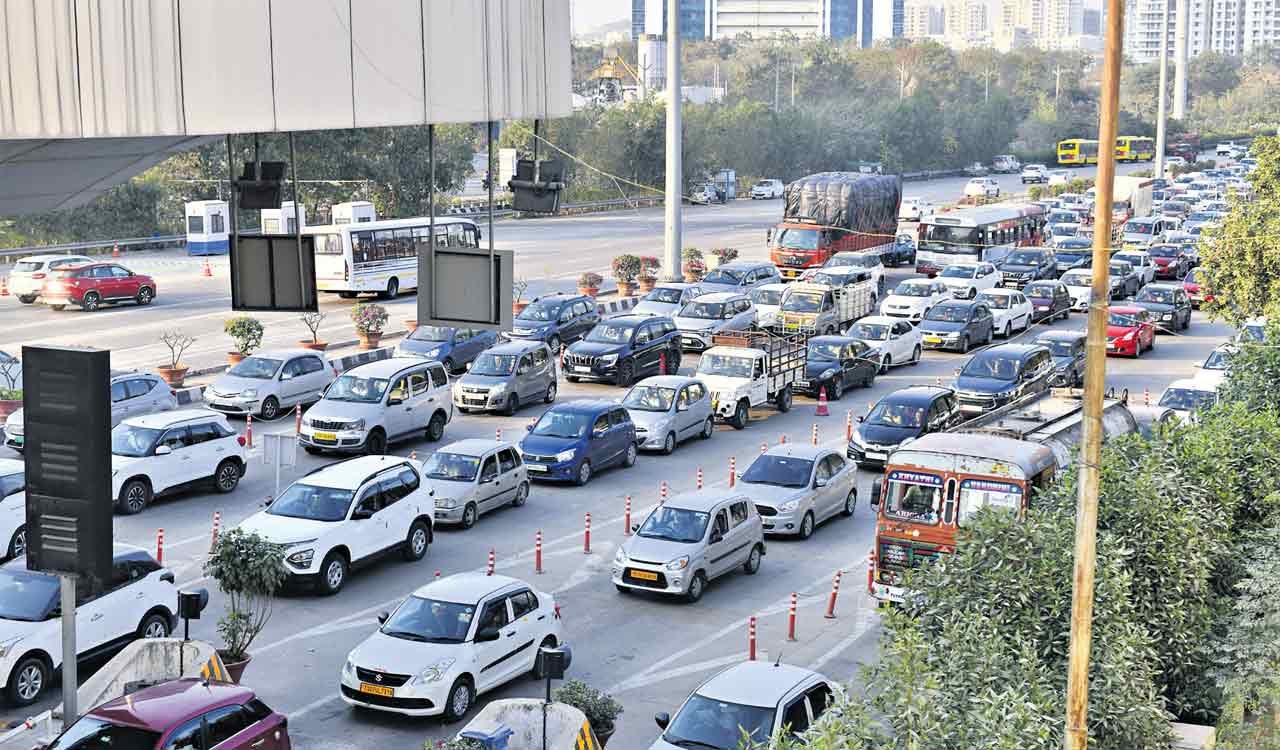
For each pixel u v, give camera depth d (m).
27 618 22.03
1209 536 21.86
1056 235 93.38
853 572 29.53
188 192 93.50
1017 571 18.78
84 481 17.12
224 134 20.80
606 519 32.84
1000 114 183.75
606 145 128.12
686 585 27.06
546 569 29.27
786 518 31.36
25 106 19.05
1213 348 57.31
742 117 143.88
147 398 39.25
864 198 74.44
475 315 23.41
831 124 158.38
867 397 47.09
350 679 21.72
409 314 61.06
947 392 39.44
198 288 68.19
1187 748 18.75
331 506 28.09
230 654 22.72
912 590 19.52
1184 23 192.88
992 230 75.38
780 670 19.92
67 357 16.98
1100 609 18.31
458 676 21.72
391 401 38.22
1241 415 26.19
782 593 28.14
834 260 68.81
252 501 33.62
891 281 76.75
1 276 70.69
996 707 14.98
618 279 68.56
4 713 21.33
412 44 21.45
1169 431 24.22
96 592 23.02
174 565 28.72
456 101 22.27
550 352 45.59
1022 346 45.44
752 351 43.56
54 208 25.36
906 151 167.00
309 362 43.31
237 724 18.48
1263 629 19.91
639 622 26.33
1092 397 15.87
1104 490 21.03
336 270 63.84
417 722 21.72
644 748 20.77
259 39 20.00
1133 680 17.67
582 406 37.09
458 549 30.50
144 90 19.38
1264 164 44.69
